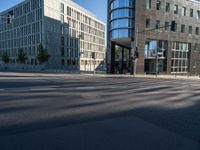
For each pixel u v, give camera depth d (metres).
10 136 5.25
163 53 40.16
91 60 98.19
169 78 31.36
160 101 10.49
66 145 4.75
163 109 8.66
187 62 43.72
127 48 48.16
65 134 5.45
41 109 8.05
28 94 11.58
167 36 39.91
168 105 9.53
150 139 5.27
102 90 13.87
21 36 81.00
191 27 43.28
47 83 17.70
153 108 8.77
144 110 8.36
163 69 40.38
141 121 6.82
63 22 78.00
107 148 4.64
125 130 5.89
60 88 14.40
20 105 8.71
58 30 75.31
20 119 6.71
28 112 7.59
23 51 73.88
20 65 80.94
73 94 11.80
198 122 6.87
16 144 4.77
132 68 37.59
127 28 39.00
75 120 6.72
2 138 5.12
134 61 31.98
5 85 15.78
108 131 5.77
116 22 40.59
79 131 5.71
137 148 4.70
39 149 4.52
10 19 23.22
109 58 44.53
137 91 13.98
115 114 7.60
